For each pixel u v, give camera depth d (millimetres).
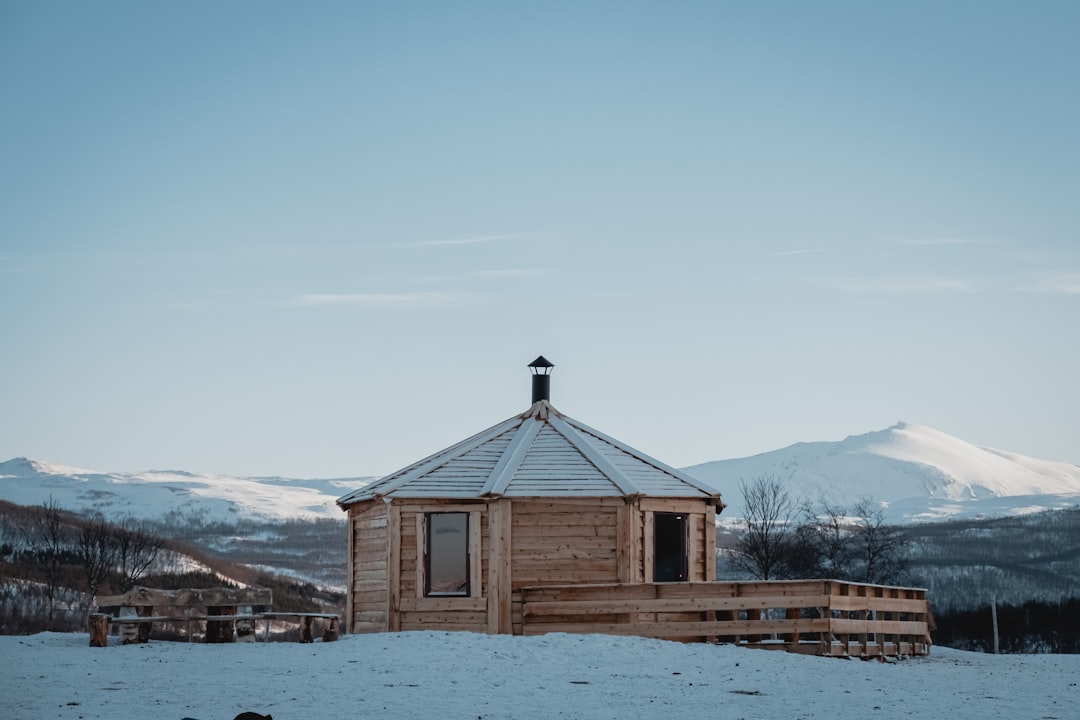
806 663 23047
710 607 25969
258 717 13539
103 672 20578
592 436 32250
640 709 17578
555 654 22672
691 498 30453
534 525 29109
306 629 25453
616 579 28953
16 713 16422
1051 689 20750
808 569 55688
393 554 29344
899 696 19219
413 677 20266
